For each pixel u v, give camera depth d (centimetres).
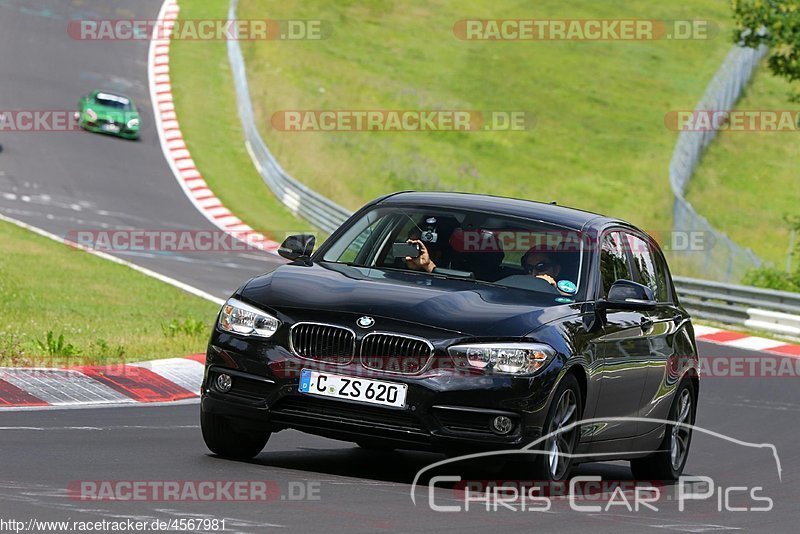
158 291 7412
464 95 19400
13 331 4791
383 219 2911
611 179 16938
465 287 2642
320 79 18225
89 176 12825
